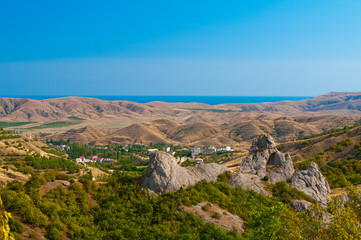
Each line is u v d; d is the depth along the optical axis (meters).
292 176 53.66
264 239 28.70
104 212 38.94
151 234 35.69
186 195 43.16
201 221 38.50
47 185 42.56
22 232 30.69
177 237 35.03
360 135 140.38
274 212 29.09
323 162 132.38
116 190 44.88
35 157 165.88
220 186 48.22
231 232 36.59
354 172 99.19
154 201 41.59
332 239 27.17
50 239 31.25
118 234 34.88
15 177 120.38
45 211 35.34
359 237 25.17
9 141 194.75
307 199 48.94
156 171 45.22
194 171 50.19
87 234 34.06
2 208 33.44
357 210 33.09
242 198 46.25
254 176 53.06
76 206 39.38
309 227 28.28
